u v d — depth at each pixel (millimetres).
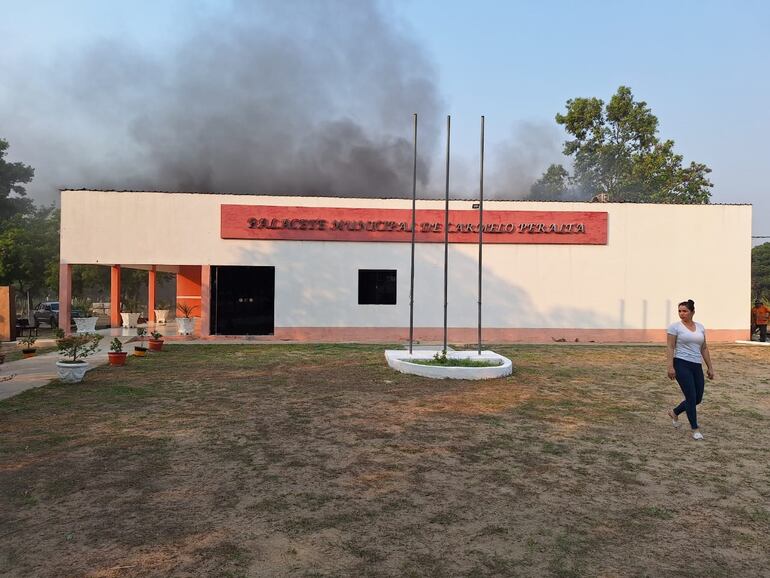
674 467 6746
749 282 23297
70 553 4312
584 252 22953
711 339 23188
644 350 19562
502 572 4109
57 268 38250
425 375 13070
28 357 15891
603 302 22984
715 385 12891
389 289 22375
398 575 4035
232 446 7320
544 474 6414
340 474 6281
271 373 13516
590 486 6035
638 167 37312
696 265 23219
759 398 11320
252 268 22062
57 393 10680
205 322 21688
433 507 5363
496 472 6457
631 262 23078
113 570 4051
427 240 22422
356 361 15688
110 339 20562
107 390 11070
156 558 4242
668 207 23172
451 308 22484
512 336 22719
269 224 21844
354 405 10055
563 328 22875
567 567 4211
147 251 21500
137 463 6547
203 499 5465
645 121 38594
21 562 4164
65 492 5602
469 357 14492
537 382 12727
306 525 4891
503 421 9016
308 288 22078
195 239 21719
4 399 10039
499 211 22594
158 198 21562
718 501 5652
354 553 4371
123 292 44562
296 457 6887
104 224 21391
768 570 4238
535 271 22797
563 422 9016
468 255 22578
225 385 11867
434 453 7176
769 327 30281
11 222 42406
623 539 4734
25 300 48781
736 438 8141
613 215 23062
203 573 4020
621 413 9711
